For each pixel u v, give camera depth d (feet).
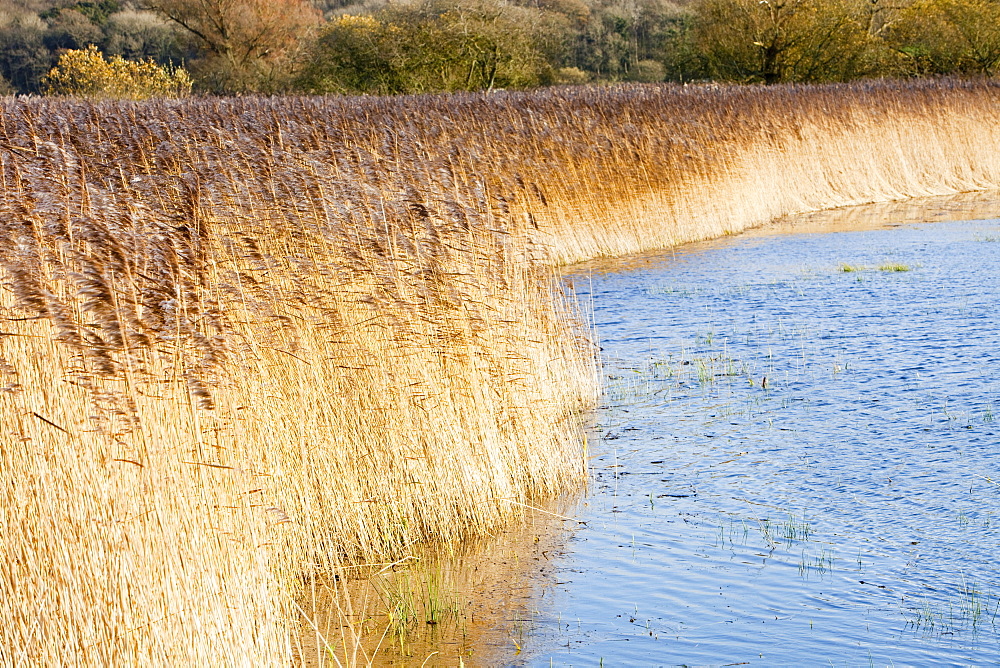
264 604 18.74
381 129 57.52
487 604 22.53
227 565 18.04
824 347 41.16
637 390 37.35
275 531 22.79
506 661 19.99
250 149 38.88
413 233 29.32
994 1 150.92
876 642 19.95
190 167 33.22
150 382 18.03
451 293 28.32
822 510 26.00
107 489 17.07
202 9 154.81
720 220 75.36
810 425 32.19
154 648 16.89
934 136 99.60
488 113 68.74
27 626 16.26
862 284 53.52
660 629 20.97
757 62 142.92
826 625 20.72
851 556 23.50
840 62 142.51
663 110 77.87
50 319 17.69
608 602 22.22
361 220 28.94
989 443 29.66
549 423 31.04
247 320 24.26
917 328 43.29
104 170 34.96
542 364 32.94
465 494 26.48
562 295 40.19
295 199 29.63
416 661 20.15
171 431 18.01
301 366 25.35
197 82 148.87
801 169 89.15
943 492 26.55
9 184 24.08
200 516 17.89
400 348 26.86
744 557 23.80
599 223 66.69
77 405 17.37
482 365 28.40
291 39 159.84
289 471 23.91
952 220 78.95
